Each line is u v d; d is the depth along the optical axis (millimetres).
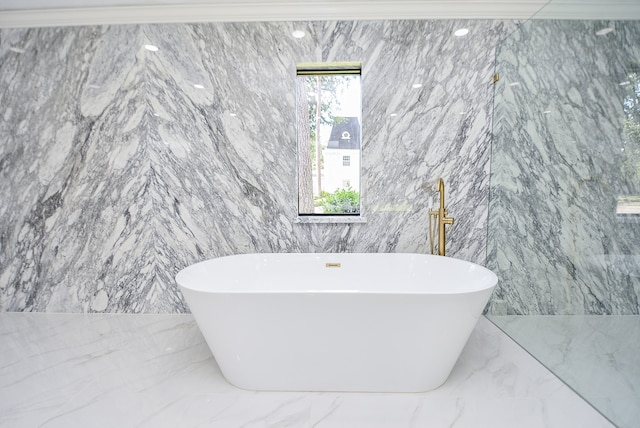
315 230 2172
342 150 2352
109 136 2137
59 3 1996
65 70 2115
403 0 1985
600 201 1429
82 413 1246
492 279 1471
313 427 1186
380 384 1381
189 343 1807
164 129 2125
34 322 2066
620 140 1356
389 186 2139
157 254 2182
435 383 1399
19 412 1246
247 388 1412
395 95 2090
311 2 1990
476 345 1782
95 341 1823
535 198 1809
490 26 2053
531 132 1830
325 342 1331
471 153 2117
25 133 2154
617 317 1305
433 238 2105
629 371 1229
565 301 1573
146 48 2090
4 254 2217
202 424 1196
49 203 2182
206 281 1785
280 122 2105
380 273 2029
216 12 2033
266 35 2066
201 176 2143
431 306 1263
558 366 1532
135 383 1442
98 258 2195
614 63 1381
